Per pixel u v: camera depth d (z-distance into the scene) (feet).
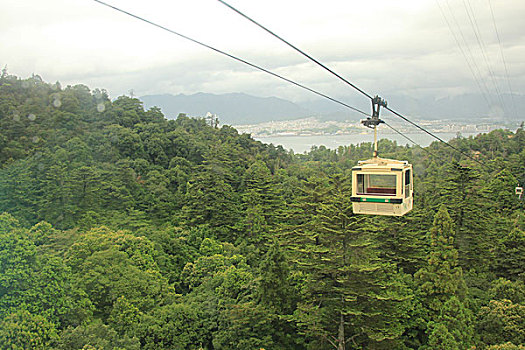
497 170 296.30
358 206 59.67
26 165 215.10
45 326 86.43
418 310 114.01
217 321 111.24
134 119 343.67
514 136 420.36
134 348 89.51
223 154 288.10
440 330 99.66
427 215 180.86
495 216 193.77
